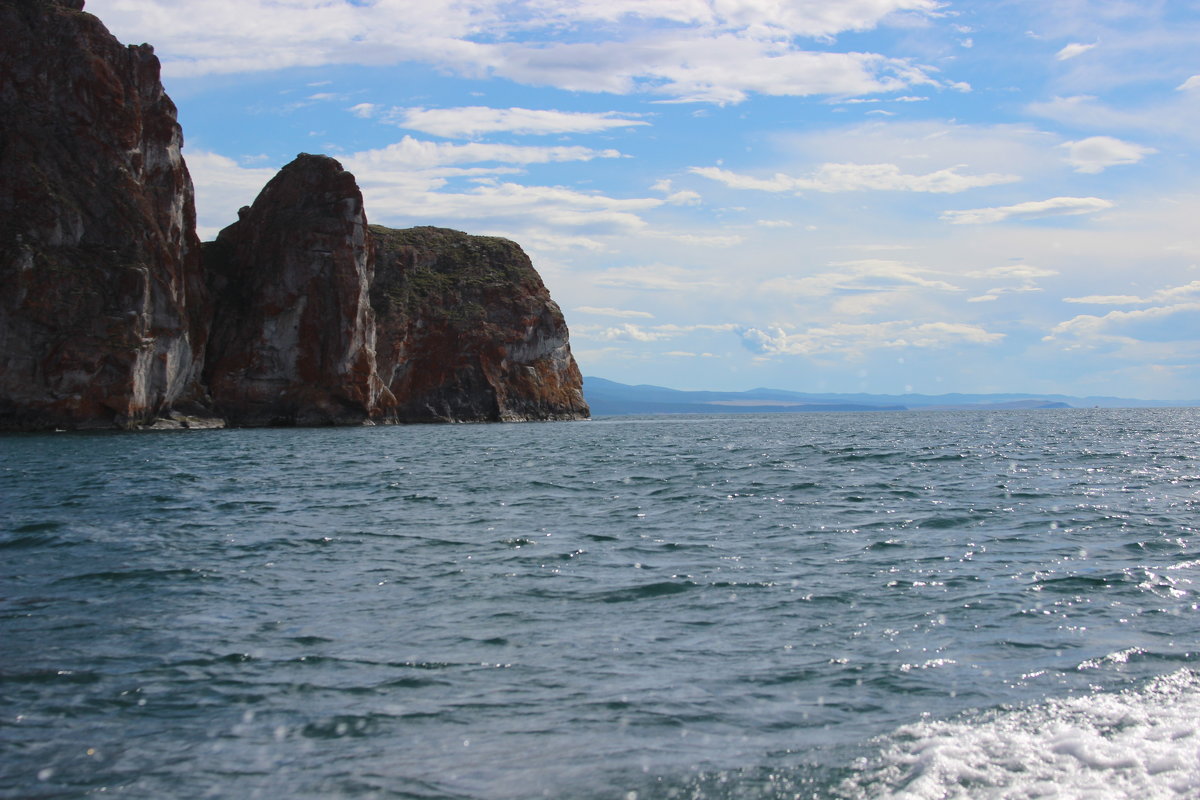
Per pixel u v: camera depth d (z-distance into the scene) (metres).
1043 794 8.86
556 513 28.23
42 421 77.75
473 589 17.67
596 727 10.75
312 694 11.90
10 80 83.44
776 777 9.36
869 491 33.31
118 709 11.38
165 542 22.84
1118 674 12.21
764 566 19.64
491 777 9.53
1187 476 38.97
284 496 33.00
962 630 14.54
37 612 15.90
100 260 81.69
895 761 9.65
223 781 9.49
